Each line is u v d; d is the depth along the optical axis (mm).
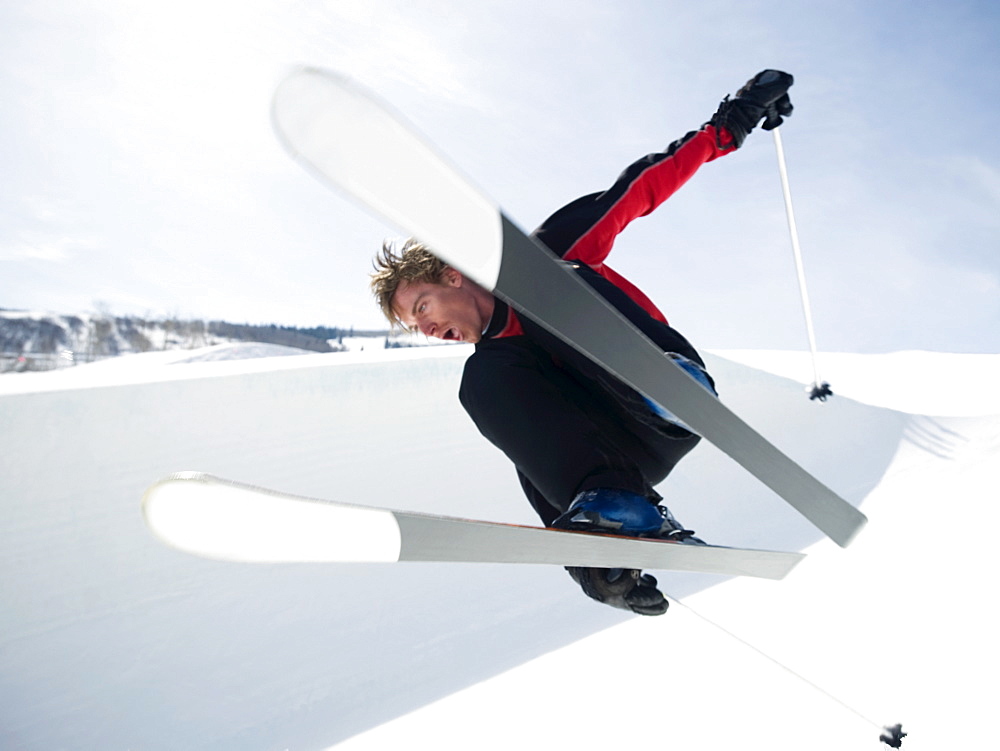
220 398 6141
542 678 2830
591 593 1284
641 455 1506
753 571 1506
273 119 656
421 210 758
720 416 1273
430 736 2645
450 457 6242
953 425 6152
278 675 3465
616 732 2297
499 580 4012
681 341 1467
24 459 5043
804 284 3701
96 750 3197
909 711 2131
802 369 8781
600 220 1593
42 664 3691
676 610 3160
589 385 1496
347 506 869
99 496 4973
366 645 3564
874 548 3518
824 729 2121
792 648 2662
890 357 9586
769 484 1426
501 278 879
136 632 3885
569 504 1350
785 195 3656
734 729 2182
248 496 808
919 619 2695
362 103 672
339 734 2914
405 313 1564
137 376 6125
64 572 4309
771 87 1743
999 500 3904
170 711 3340
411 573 4125
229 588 4156
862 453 6164
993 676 2230
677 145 1735
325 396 6543
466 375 1549
